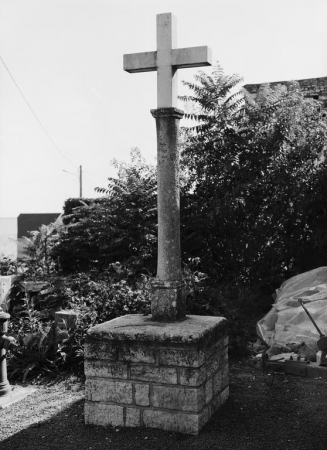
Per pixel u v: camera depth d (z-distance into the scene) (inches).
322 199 355.6
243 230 365.7
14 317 289.1
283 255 366.6
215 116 366.9
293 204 360.2
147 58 184.4
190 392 164.7
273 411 182.7
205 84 371.2
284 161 361.4
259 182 358.9
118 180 385.1
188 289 287.7
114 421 173.9
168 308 183.3
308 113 366.9
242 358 253.0
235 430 167.0
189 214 372.8
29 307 289.9
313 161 360.8
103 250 398.6
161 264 185.5
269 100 367.9
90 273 357.1
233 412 182.1
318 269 300.5
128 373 171.8
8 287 294.4
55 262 453.4
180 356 165.3
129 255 378.9
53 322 260.5
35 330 263.9
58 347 240.5
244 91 373.7
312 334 226.2
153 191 378.0
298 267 367.6
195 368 163.9
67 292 294.0
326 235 355.6
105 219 379.2
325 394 198.7
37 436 169.0
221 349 188.4
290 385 209.9
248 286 357.7
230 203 347.6
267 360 160.1
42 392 213.3
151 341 167.8
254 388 208.1
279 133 354.0
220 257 375.2
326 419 174.4
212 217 352.8
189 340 163.6
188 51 179.3
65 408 193.3
